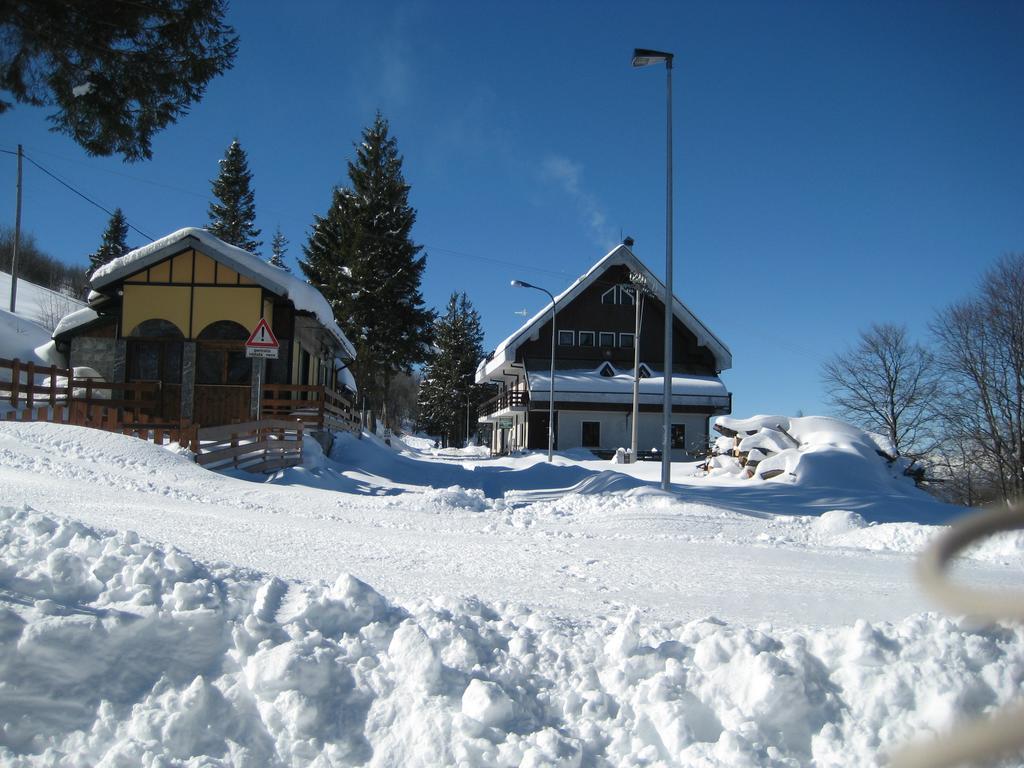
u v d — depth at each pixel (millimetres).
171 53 11477
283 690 3748
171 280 22906
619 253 49625
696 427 48531
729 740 3447
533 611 5598
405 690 3859
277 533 9289
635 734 3643
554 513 13969
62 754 3389
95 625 3781
